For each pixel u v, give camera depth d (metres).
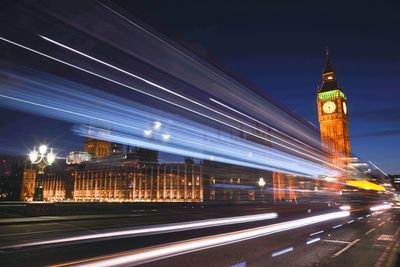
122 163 137.75
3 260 9.42
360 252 12.01
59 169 166.38
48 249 11.17
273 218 27.25
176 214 30.28
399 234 17.45
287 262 10.12
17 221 19.78
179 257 10.38
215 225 20.52
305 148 119.62
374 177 127.88
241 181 121.88
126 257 10.03
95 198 143.50
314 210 41.88
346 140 169.88
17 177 145.12
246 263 9.81
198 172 126.06
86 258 9.74
